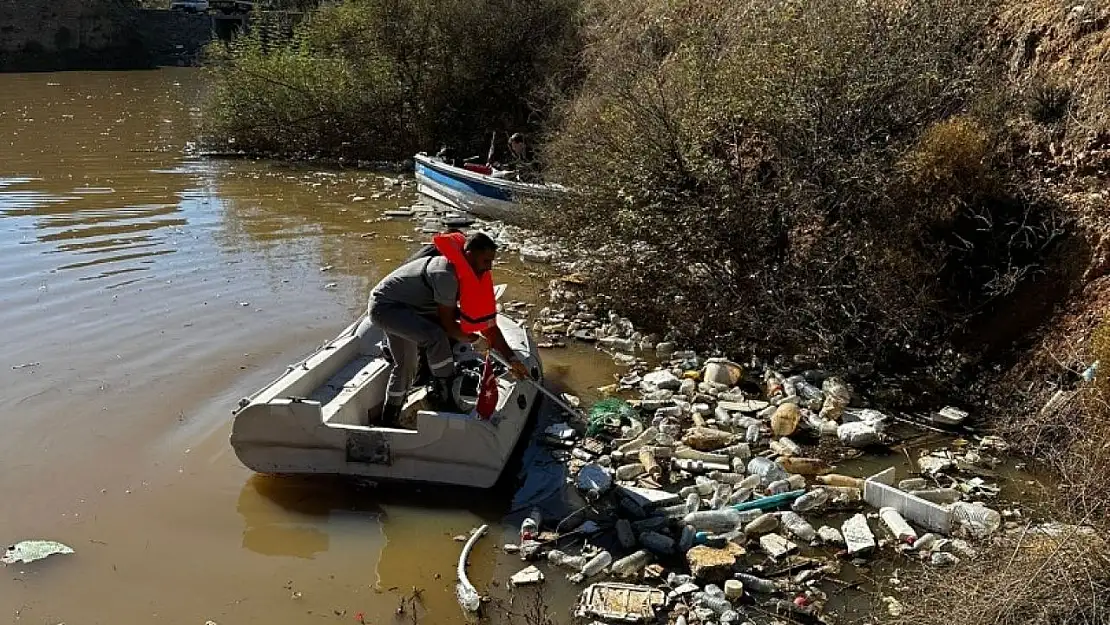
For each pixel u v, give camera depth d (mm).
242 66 19859
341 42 19891
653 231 8961
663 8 15625
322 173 17859
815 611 4734
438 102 19344
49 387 7531
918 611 4410
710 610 4727
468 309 6039
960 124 7848
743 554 5156
